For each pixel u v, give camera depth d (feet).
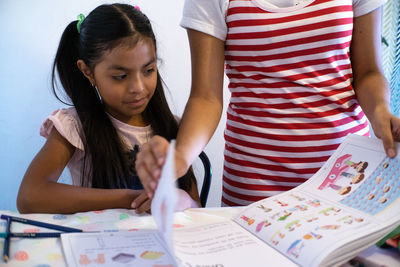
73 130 3.34
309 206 2.36
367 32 3.12
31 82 6.48
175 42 6.95
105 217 2.51
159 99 3.75
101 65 3.11
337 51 3.01
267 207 2.44
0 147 6.53
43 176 2.99
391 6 5.74
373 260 1.98
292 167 3.13
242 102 3.25
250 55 3.09
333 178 2.59
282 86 3.09
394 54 5.85
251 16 2.98
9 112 6.47
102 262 1.86
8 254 1.93
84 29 3.23
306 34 2.93
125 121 3.64
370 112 2.85
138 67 3.10
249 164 3.24
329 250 1.86
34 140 6.63
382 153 2.49
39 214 2.50
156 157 1.89
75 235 2.12
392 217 2.05
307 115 3.07
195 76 3.06
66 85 3.54
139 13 3.25
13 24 6.28
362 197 2.31
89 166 3.45
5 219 2.32
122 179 3.44
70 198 2.73
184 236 2.19
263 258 1.97
